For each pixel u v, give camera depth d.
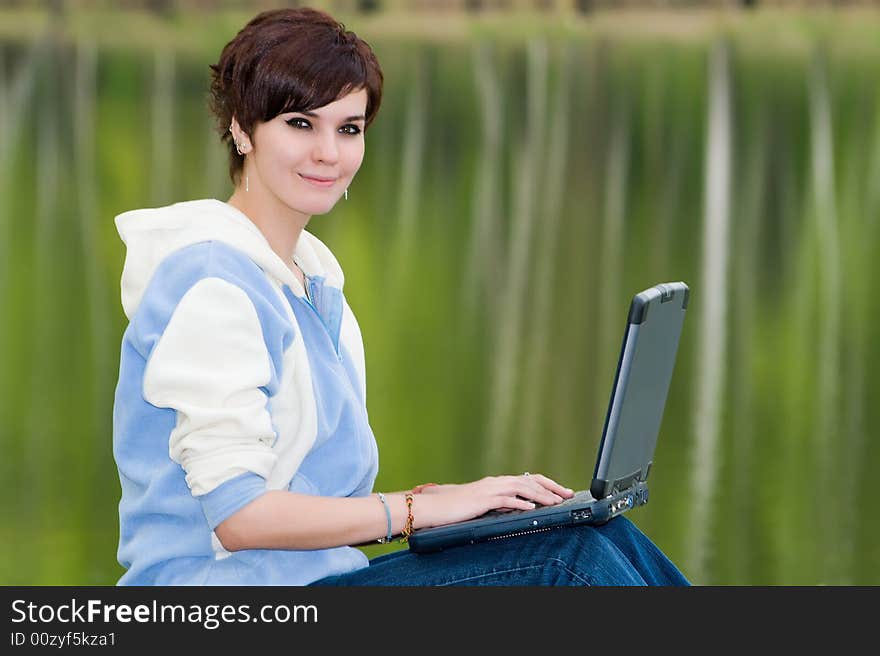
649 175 29.00
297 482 4.18
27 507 10.95
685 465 12.38
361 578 4.05
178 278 4.01
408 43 33.09
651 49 33.72
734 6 33.91
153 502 4.07
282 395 4.11
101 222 23.27
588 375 16.08
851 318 19.05
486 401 14.94
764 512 11.11
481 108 32.94
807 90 32.88
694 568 9.97
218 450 3.89
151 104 30.55
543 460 13.09
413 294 20.28
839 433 13.46
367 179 28.23
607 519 4.02
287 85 4.12
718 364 16.31
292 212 4.32
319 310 4.44
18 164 26.41
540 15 33.59
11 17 32.34
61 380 15.02
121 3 32.44
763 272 21.95
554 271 21.98
